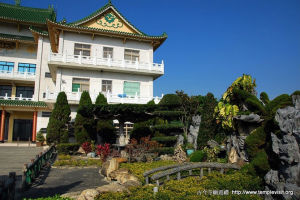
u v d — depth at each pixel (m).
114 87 30.39
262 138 10.11
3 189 7.04
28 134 36.91
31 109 33.09
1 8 39.81
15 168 15.95
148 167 14.18
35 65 39.47
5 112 34.78
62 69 28.77
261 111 11.30
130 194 8.61
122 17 31.27
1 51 38.38
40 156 14.84
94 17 30.12
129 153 17.41
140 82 31.55
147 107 20.47
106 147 18.09
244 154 11.65
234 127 12.59
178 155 17.48
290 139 7.42
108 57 31.17
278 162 8.41
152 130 24.22
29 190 11.04
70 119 25.89
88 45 30.64
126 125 29.28
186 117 21.97
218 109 14.13
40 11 42.94
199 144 17.09
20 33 39.81
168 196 8.05
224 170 11.56
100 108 19.75
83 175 14.45
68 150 22.41
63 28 28.98
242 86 12.99
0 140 32.28
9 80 36.91
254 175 9.49
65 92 27.17
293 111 7.75
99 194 8.66
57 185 12.03
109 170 13.37
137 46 32.59
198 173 12.43
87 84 29.50
